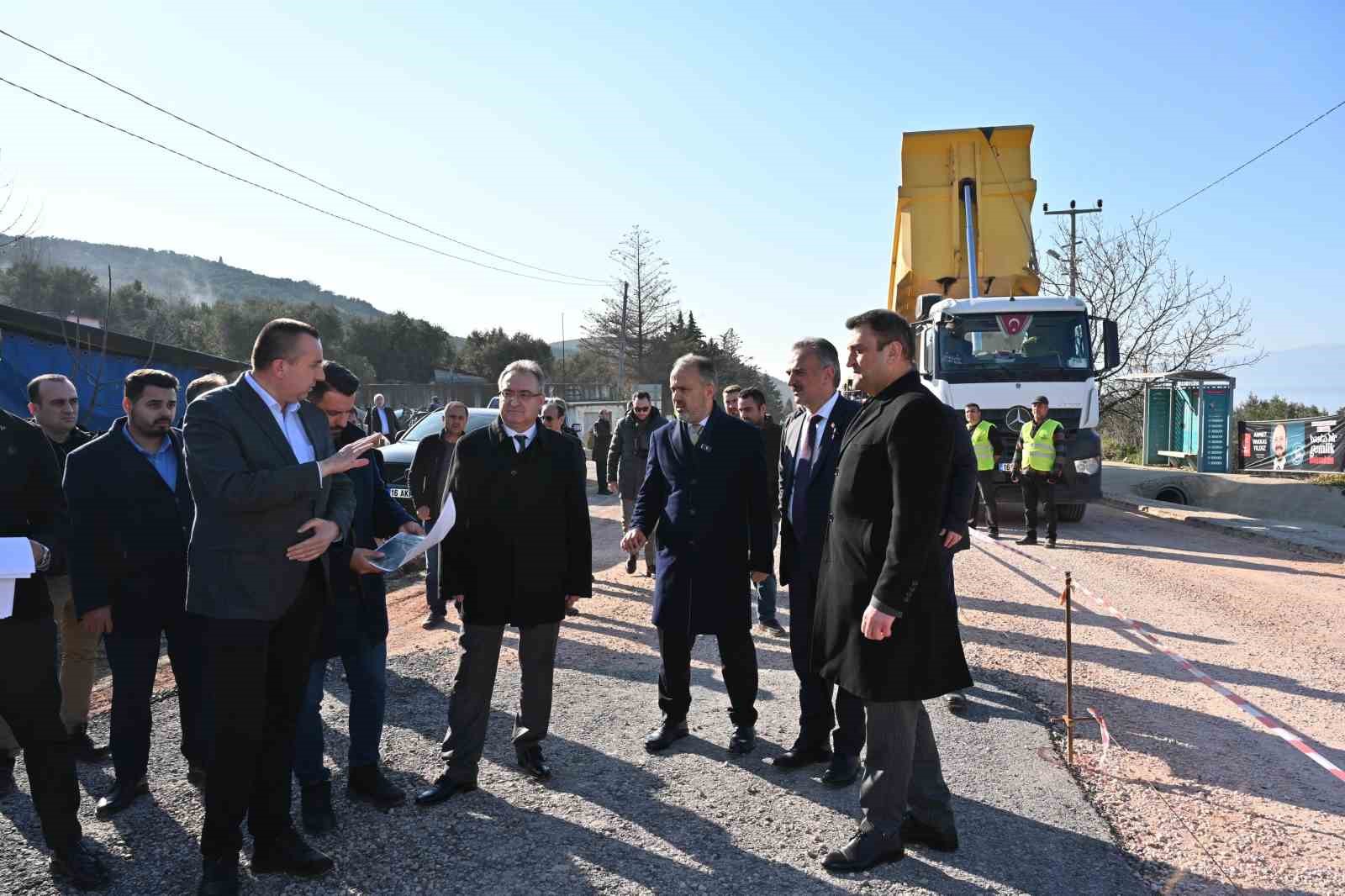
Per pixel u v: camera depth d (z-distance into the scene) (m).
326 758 4.24
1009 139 13.20
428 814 3.62
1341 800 3.83
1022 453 11.57
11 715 2.99
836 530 3.24
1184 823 3.59
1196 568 9.86
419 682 5.43
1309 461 22.23
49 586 4.14
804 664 4.12
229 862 2.93
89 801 3.77
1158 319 30.88
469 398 54.47
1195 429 25.67
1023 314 12.31
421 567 9.80
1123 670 5.79
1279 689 5.43
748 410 7.11
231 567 2.89
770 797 3.81
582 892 3.02
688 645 4.35
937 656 3.06
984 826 3.53
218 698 2.89
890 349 3.22
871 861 3.15
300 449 3.17
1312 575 9.57
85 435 4.82
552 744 4.41
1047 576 9.22
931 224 13.48
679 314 53.66
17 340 11.98
